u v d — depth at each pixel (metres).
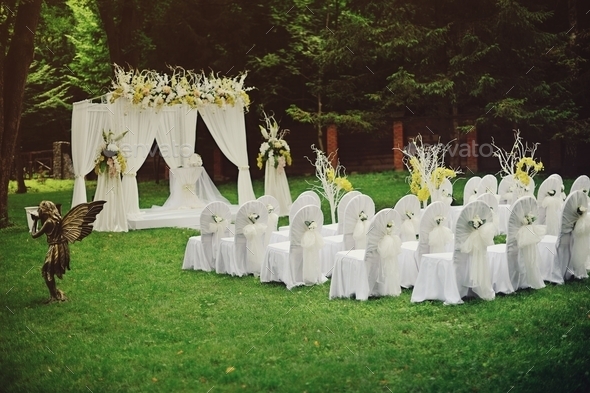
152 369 6.42
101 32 27.33
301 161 26.83
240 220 9.76
